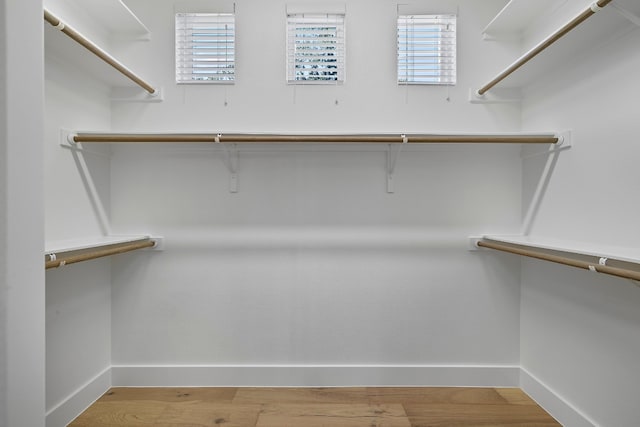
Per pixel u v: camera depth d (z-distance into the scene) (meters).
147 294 1.93
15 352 0.58
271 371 1.93
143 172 1.93
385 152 1.94
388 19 1.93
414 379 1.94
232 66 1.93
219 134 1.70
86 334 1.73
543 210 1.75
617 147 1.31
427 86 1.94
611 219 1.34
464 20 1.94
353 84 1.94
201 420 1.62
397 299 1.95
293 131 1.73
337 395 1.84
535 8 1.70
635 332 1.24
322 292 1.95
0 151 0.56
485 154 1.94
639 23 1.08
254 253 1.95
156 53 1.93
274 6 1.93
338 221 1.96
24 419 0.60
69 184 1.62
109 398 1.80
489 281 1.95
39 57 0.62
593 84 1.42
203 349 1.94
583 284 1.48
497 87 1.93
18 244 0.59
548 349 1.70
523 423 1.60
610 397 1.34
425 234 1.95
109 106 1.92
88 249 1.60
